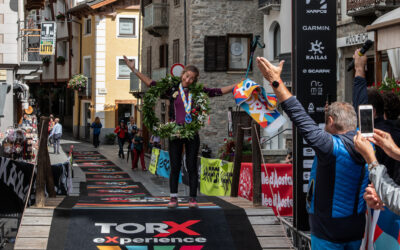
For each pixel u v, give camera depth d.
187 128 6.95
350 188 4.41
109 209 6.91
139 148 26.95
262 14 27.80
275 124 6.64
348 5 18.28
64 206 7.14
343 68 19.91
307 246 6.91
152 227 6.55
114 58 45.84
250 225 6.75
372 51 17.75
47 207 7.06
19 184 9.46
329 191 4.43
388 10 17.27
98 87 45.59
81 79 46.47
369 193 3.89
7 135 19.31
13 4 24.12
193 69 7.14
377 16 17.75
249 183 9.45
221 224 6.73
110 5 45.22
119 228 6.49
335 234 4.43
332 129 4.64
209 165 13.03
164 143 29.64
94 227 6.49
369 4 17.23
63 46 53.19
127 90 46.16
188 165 7.21
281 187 9.92
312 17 7.03
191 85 7.16
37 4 33.56
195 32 27.61
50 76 55.34
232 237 6.46
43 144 7.40
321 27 7.04
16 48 24.09
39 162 7.21
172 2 31.44
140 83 37.72
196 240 6.32
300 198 7.07
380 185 3.75
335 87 7.09
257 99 6.66
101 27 45.47
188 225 6.63
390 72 16.72
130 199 8.27
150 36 36.78
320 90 7.08
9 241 9.74
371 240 4.62
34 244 6.08
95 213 6.82
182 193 18.69
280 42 25.03
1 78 24.14
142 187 20.61
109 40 45.69
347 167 4.39
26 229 6.39
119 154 33.62
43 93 61.03
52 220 6.64
